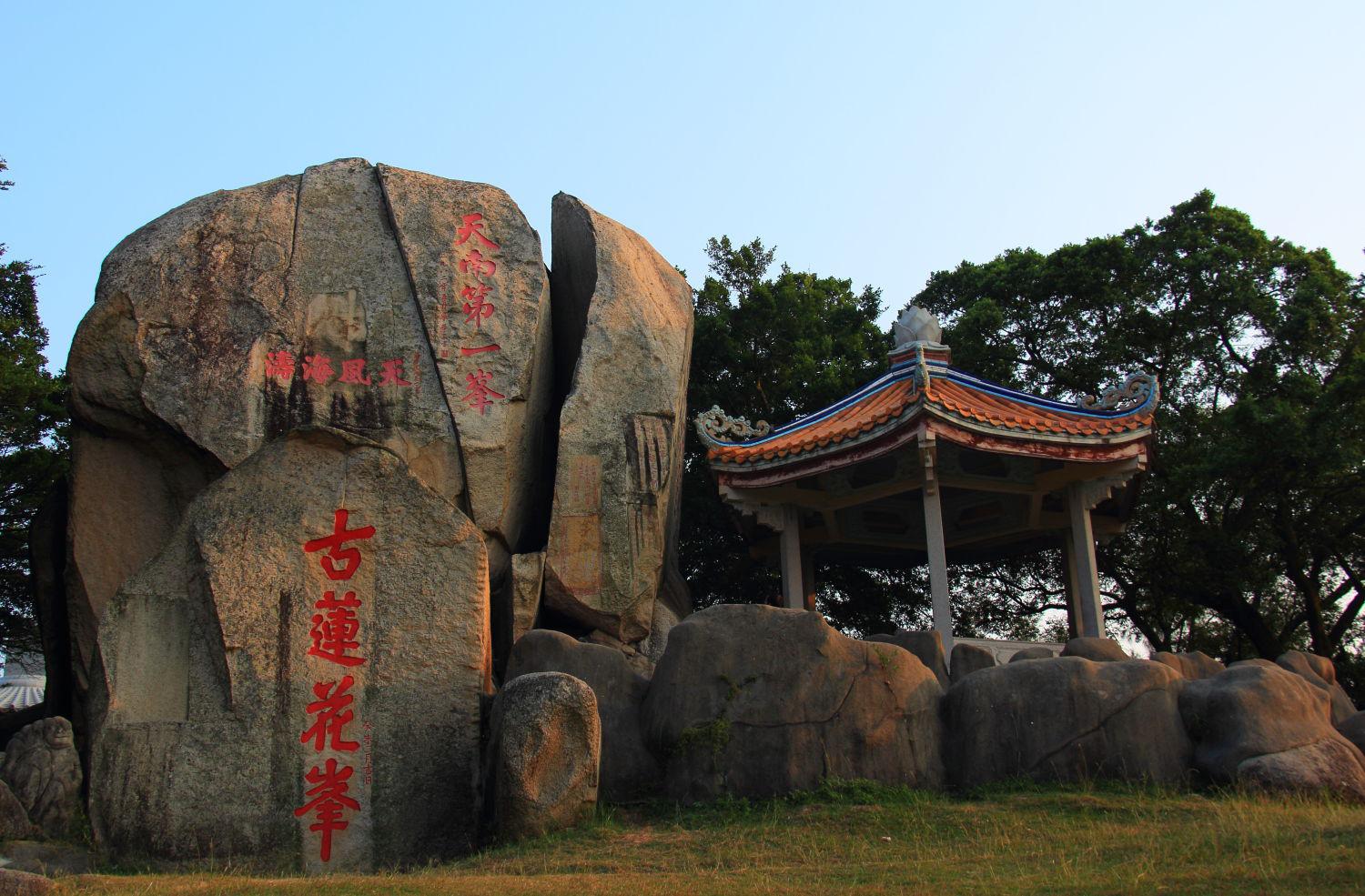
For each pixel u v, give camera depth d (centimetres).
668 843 1076
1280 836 941
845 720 1209
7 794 1139
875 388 1908
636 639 1631
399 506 1295
